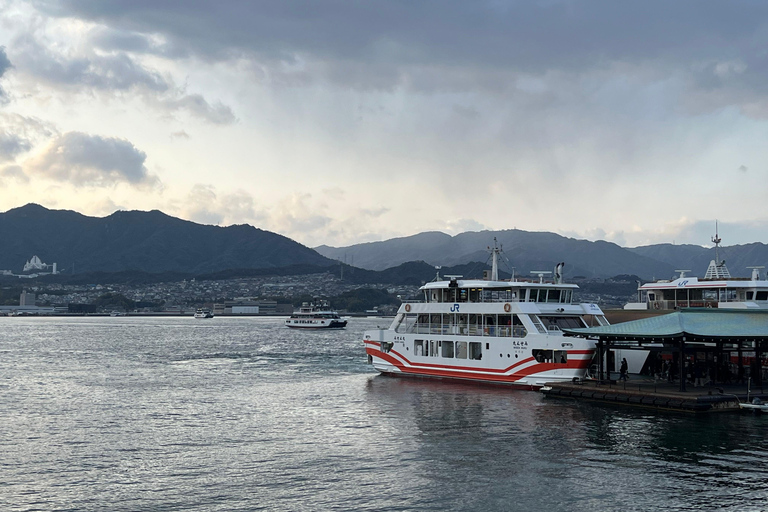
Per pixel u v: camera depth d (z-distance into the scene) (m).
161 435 53.16
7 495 38.47
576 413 59.44
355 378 88.50
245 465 44.38
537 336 70.50
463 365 77.94
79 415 61.84
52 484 40.47
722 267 90.06
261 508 36.31
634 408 61.00
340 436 52.38
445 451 47.34
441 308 81.69
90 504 37.00
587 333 66.38
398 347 86.69
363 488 39.47
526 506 36.50
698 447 47.44
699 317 66.06
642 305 87.06
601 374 68.31
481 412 60.75
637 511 35.69
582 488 39.19
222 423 57.78
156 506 36.69
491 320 77.06
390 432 53.50
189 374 95.88
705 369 69.94
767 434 50.91
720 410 58.69
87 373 97.94
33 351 146.25
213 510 36.03
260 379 88.75
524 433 52.25
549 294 76.50
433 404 65.38
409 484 40.16
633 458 45.00
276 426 56.34
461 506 36.53
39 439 51.94
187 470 43.25
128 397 72.75
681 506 36.28
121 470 43.31
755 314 66.69
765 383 68.81
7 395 74.62
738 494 38.03
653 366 74.19
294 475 42.09
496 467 43.34
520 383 72.19
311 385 81.69
